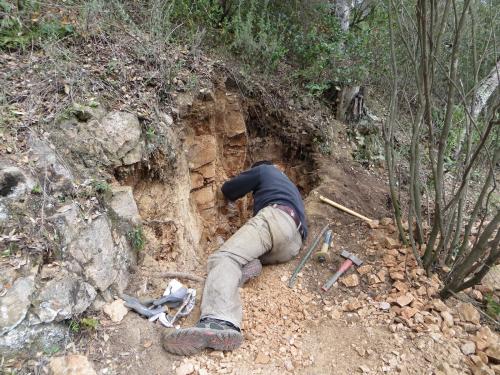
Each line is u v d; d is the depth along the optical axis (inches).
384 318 92.4
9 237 70.6
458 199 99.7
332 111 178.2
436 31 95.6
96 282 79.9
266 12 172.7
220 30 161.9
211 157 136.9
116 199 92.4
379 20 191.2
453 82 91.0
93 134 95.5
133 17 143.7
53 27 112.3
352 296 100.9
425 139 171.6
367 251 115.1
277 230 107.9
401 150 170.6
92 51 116.0
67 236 77.7
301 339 87.7
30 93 95.9
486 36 136.6
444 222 110.7
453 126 159.5
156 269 98.5
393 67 104.3
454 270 104.7
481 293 106.6
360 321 92.3
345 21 186.5
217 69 145.2
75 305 73.2
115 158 97.3
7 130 85.1
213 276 93.0
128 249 92.5
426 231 122.9
